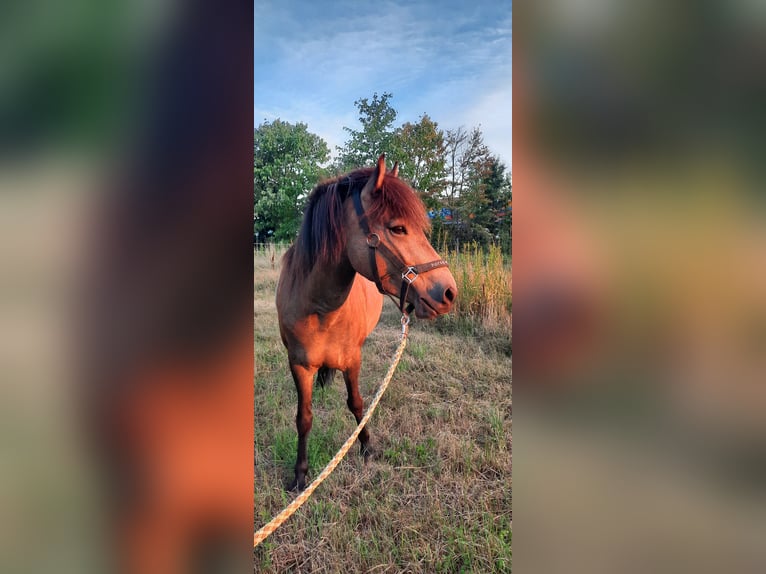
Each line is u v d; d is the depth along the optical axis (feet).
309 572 6.48
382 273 6.73
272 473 8.46
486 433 9.66
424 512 7.50
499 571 6.34
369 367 12.74
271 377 12.26
